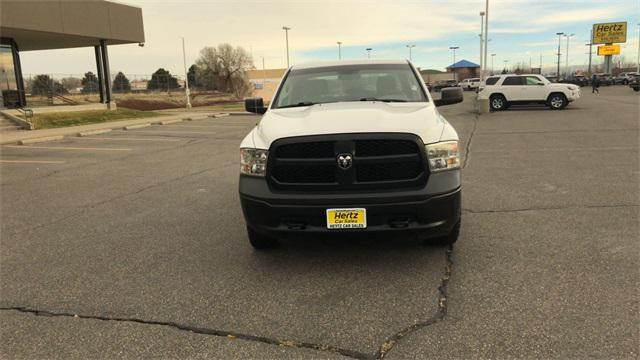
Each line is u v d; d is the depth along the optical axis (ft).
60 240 17.46
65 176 30.99
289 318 11.07
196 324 10.94
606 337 9.75
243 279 13.35
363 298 11.93
